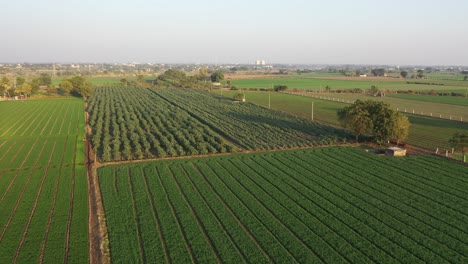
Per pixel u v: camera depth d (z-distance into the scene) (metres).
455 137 64.94
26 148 68.50
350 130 81.94
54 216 39.66
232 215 40.25
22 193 46.09
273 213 40.91
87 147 69.44
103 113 106.25
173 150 63.38
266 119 100.25
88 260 31.70
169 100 143.12
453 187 48.47
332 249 33.69
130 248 33.47
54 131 84.94
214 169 55.97
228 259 31.95
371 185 49.22
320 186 48.97
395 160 60.91
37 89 167.00
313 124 92.25
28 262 31.20
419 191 47.12
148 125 87.69
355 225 38.03
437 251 33.34
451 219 39.44
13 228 37.03
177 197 44.91
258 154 64.81
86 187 48.12
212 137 74.62
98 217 39.28
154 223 38.12
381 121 70.75
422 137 79.44
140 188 47.56
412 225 38.09
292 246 34.09
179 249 33.41
